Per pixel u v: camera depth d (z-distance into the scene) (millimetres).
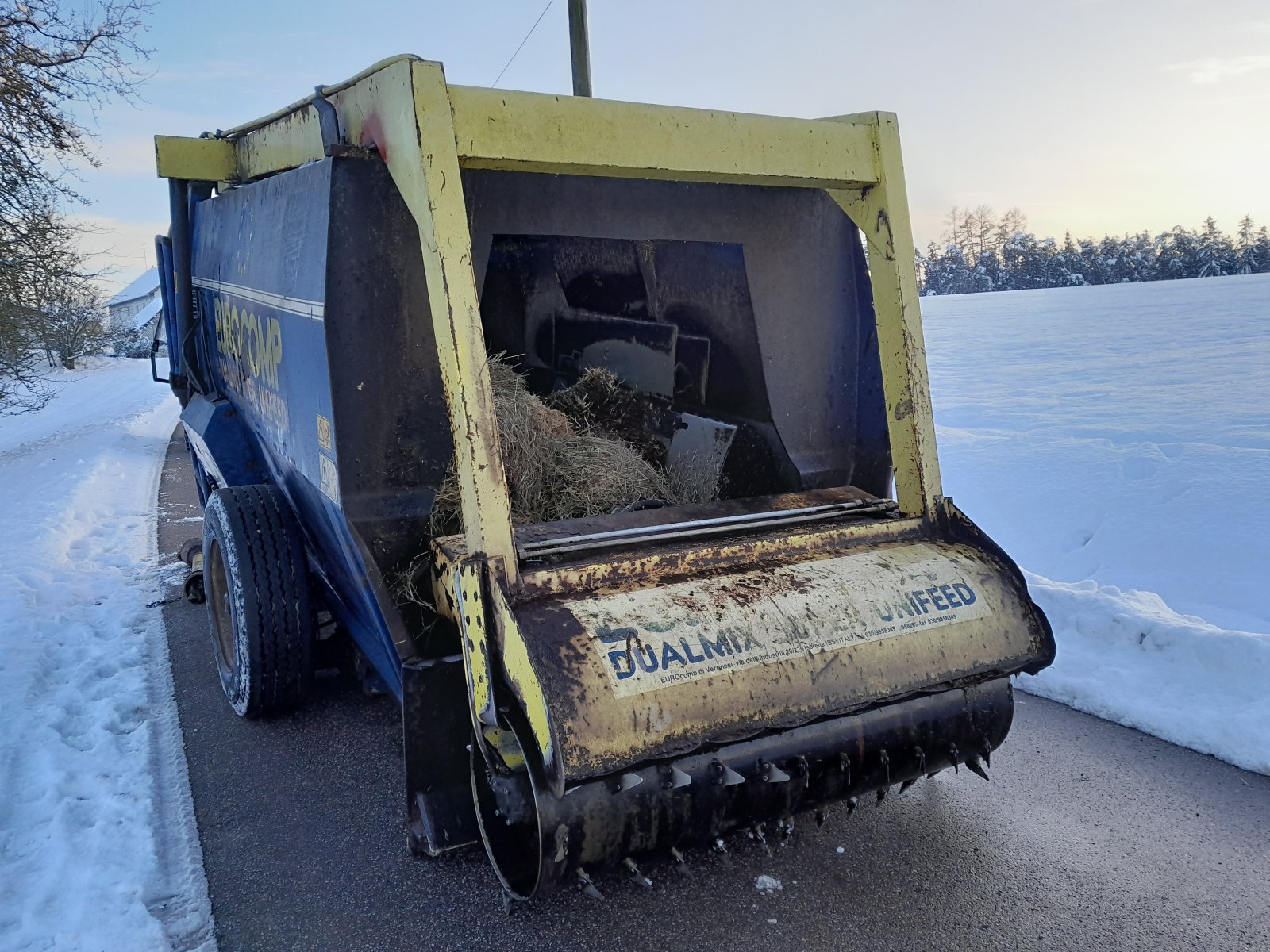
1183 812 3113
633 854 2336
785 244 3523
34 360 16406
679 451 3713
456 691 2850
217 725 3986
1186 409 10039
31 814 3217
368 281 2729
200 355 5375
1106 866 2832
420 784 2850
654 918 2646
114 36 12703
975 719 2715
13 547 7039
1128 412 10297
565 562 2506
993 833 3018
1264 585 5113
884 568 2703
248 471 4637
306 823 3182
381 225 2732
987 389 13227
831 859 2900
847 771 2508
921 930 2564
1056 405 11273
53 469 11570
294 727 3961
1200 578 5391
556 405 3742
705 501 3518
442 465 2842
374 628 3281
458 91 2418
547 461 3258
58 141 12859
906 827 3066
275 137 3820
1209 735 3512
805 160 2938
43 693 4297
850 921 2609
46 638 5043
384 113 2559
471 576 2344
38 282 13703
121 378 31031
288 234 3164
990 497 7453
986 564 2824
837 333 3623
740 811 2416
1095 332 20281
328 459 2850
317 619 4105
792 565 2656
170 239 5727
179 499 9570
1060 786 3295
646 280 3918
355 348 2727
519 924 2633
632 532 2748
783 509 3096
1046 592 4715
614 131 2617
